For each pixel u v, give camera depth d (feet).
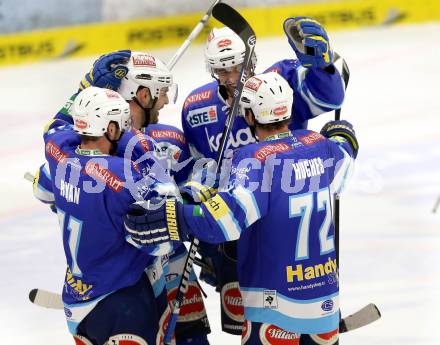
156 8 100.53
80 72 96.02
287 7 101.86
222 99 38.34
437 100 82.02
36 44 99.66
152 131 39.32
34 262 54.08
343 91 36.60
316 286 32.37
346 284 49.16
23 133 80.02
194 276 38.83
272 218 31.68
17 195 66.33
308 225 32.01
